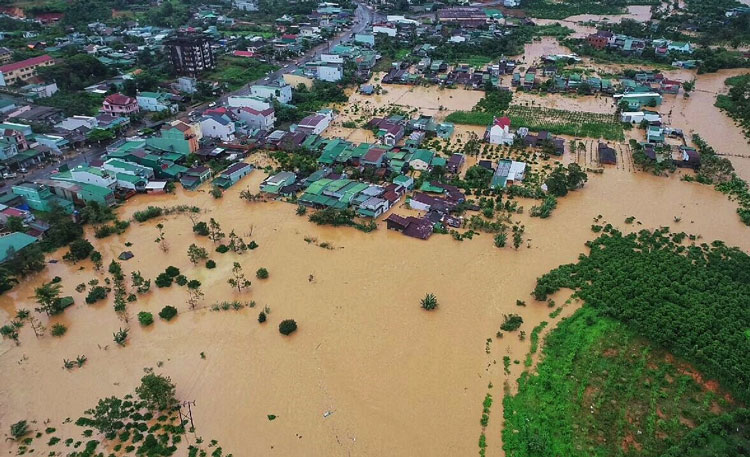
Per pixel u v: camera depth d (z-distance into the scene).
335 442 49.88
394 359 58.97
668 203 90.12
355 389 55.44
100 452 48.56
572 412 52.47
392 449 49.25
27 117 115.31
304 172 98.12
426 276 72.00
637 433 50.53
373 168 96.31
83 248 75.44
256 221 84.50
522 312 65.94
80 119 113.06
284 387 55.59
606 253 75.44
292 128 115.00
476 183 93.69
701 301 65.56
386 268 73.56
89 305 67.00
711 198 91.69
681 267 71.94
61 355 59.50
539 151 108.50
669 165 99.94
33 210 86.06
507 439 49.88
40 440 49.69
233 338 61.84
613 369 57.31
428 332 62.72
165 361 58.59
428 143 111.12
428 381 56.31
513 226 82.19
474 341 61.44
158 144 103.38
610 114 129.12
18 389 55.22
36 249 72.94
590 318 64.19
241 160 103.81
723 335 60.16
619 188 95.12
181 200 90.88
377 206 83.69
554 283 69.62
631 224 83.88
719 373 56.22
